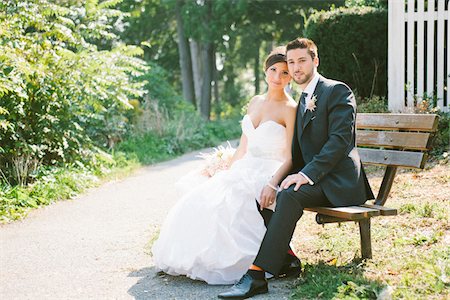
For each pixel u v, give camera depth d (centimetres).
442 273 381
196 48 2956
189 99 2902
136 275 459
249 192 430
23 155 838
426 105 843
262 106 466
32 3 867
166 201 778
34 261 507
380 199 470
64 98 906
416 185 653
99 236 593
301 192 402
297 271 430
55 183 827
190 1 2638
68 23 910
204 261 424
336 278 391
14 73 785
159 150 1407
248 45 3162
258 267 392
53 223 658
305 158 429
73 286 436
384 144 480
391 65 904
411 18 888
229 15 2598
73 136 960
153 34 3127
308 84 439
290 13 2653
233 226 425
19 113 856
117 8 2662
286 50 445
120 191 867
